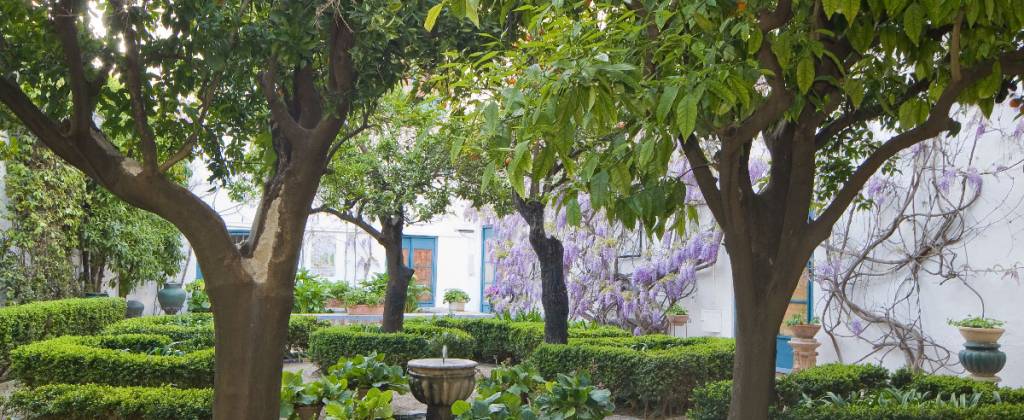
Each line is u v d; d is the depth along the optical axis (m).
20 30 3.93
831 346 9.55
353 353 9.63
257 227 4.13
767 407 3.95
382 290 15.81
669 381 7.57
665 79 3.04
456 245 18.81
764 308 3.95
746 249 3.85
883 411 5.05
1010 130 7.91
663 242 11.88
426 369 6.49
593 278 12.87
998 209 7.99
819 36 3.71
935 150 8.57
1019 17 3.22
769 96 3.48
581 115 2.73
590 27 3.51
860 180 3.90
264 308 3.93
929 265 8.59
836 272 9.37
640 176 4.00
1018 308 7.77
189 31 3.94
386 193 9.01
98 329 11.41
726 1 3.37
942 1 3.03
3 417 5.67
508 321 12.23
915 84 4.22
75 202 12.40
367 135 9.32
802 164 3.94
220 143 4.93
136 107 3.58
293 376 5.76
